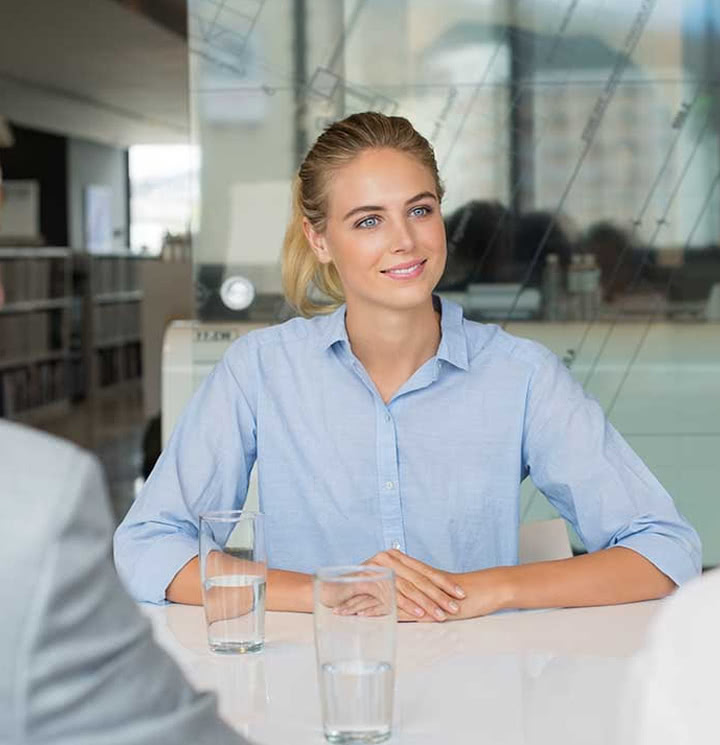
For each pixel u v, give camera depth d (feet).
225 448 6.75
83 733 2.58
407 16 11.77
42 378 39.86
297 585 5.93
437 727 4.29
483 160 11.84
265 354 6.84
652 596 6.02
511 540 6.71
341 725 4.15
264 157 11.83
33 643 2.48
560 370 6.77
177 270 27.25
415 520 6.61
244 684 4.82
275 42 11.78
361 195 6.27
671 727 2.69
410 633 5.49
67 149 52.85
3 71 35.81
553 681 4.76
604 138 11.80
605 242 11.87
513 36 11.76
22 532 2.49
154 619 5.83
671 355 11.89
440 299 6.89
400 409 6.63
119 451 32.19
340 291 7.13
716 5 11.66
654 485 6.49
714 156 11.77
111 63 34.12
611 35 11.73
